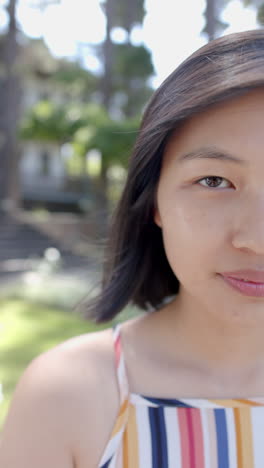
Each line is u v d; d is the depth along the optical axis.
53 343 2.67
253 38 0.46
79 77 7.55
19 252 5.87
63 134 6.12
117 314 0.63
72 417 0.46
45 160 11.38
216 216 0.45
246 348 0.52
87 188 10.48
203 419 0.49
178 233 0.47
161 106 0.48
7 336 2.79
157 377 0.51
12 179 8.11
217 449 0.48
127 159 0.57
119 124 5.61
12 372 2.17
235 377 0.52
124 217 0.58
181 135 0.47
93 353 0.51
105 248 0.63
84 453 0.46
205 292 0.46
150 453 0.47
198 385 0.51
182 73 0.47
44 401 0.46
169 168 0.48
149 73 6.92
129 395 0.49
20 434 0.46
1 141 8.06
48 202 10.08
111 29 7.43
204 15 6.07
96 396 0.48
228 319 0.46
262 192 0.44
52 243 6.29
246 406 0.50
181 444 0.48
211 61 0.45
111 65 7.40
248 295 0.44
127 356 0.51
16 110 8.02
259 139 0.44
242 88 0.42
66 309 3.38
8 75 7.93
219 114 0.45
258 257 0.44
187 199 0.46
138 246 0.60
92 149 5.58
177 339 0.53
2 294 3.86
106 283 0.62
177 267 0.48
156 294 0.65
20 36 8.03
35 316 3.25
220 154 0.44
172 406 0.49
